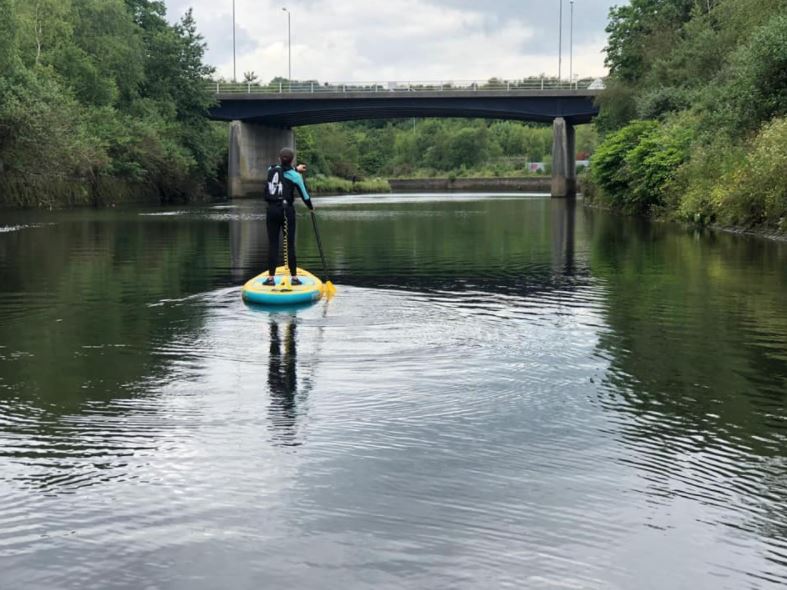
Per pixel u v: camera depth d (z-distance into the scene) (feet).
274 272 38.81
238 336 29.53
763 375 24.38
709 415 20.35
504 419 19.86
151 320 32.89
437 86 236.02
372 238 79.66
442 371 24.52
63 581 12.27
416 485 15.71
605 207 153.99
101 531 13.79
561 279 46.65
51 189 173.27
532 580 12.37
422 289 42.06
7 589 12.05
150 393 21.97
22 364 25.40
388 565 12.74
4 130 151.12
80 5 205.77
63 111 160.76
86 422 19.45
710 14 150.00
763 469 16.71
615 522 14.25
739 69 100.32
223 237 83.25
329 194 306.14
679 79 147.64
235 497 15.11
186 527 13.93
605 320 33.35
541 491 15.49
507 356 26.58
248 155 266.36
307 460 16.96
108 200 197.16
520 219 116.16
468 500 15.05
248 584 12.17
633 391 22.50
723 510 14.76
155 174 218.38
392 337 29.45
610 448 17.89
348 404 21.01
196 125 246.06
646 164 115.44
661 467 16.79
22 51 181.06
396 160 500.74
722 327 31.89
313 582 12.25
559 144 236.63
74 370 24.58
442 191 382.42
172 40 236.84
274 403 21.07
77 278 47.52
